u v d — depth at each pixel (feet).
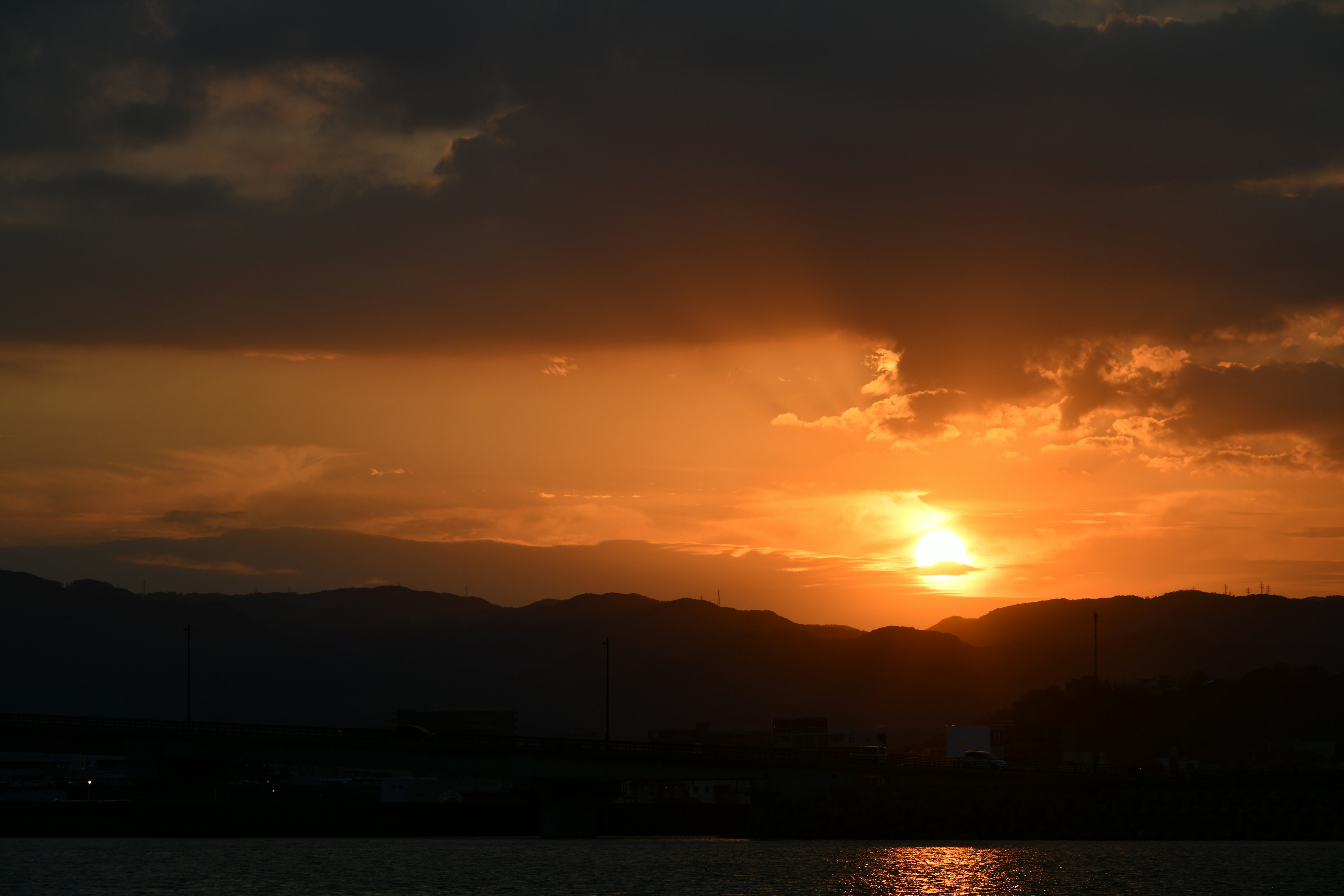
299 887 579.07
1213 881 585.22
